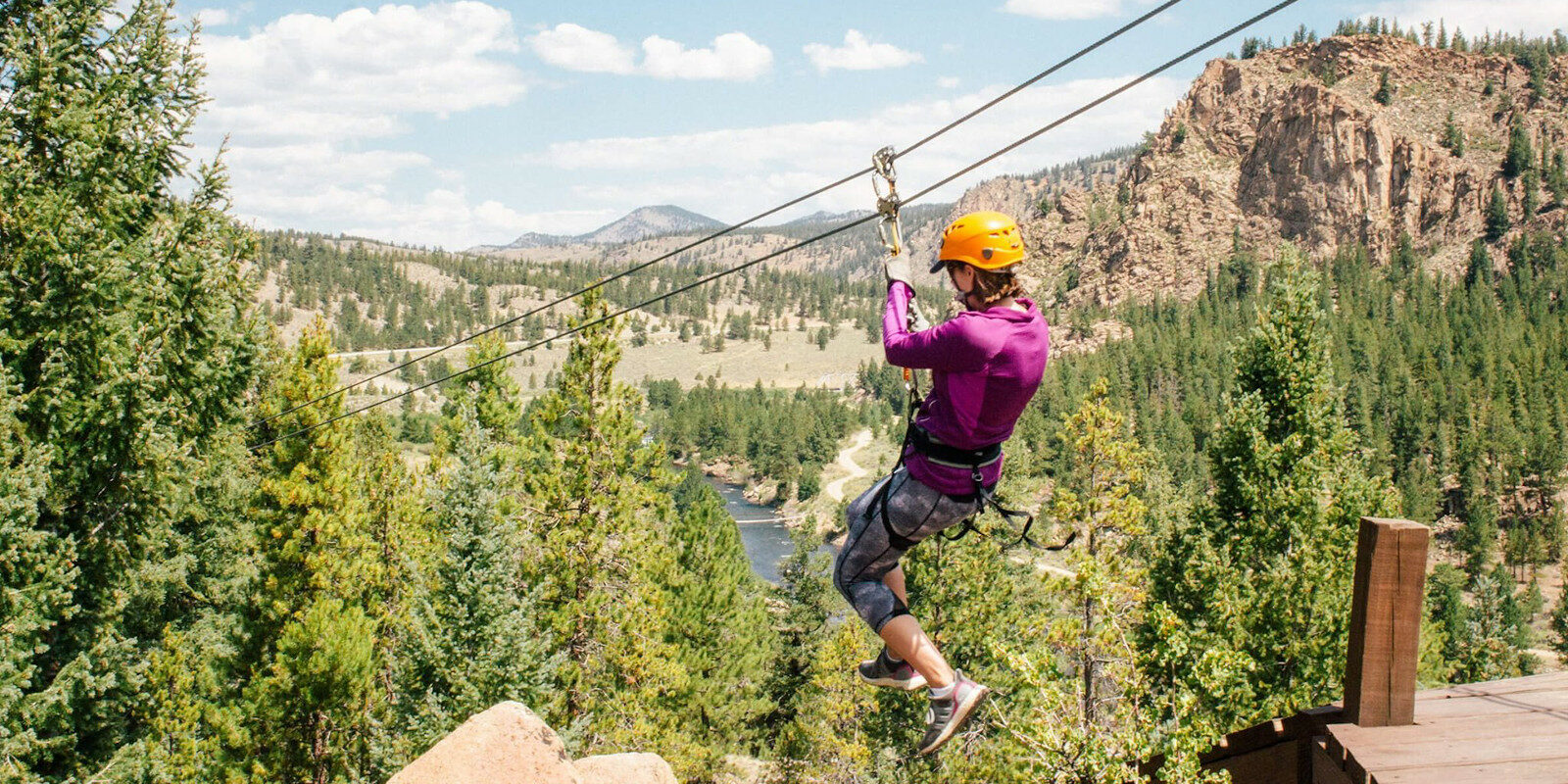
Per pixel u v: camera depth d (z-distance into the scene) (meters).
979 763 24.00
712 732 41.00
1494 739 4.48
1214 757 6.08
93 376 13.01
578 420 26.16
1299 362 21.33
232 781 22.62
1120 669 12.77
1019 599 34.19
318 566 25.89
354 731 24.75
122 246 13.77
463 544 23.50
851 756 30.00
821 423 177.50
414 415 149.50
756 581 54.28
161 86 14.35
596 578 26.19
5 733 12.07
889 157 5.17
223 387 15.26
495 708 9.05
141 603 24.38
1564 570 86.88
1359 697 4.72
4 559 11.70
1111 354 197.38
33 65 12.96
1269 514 20.78
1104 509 28.77
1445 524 121.31
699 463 196.75
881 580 4.13
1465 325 192.75
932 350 3.59
